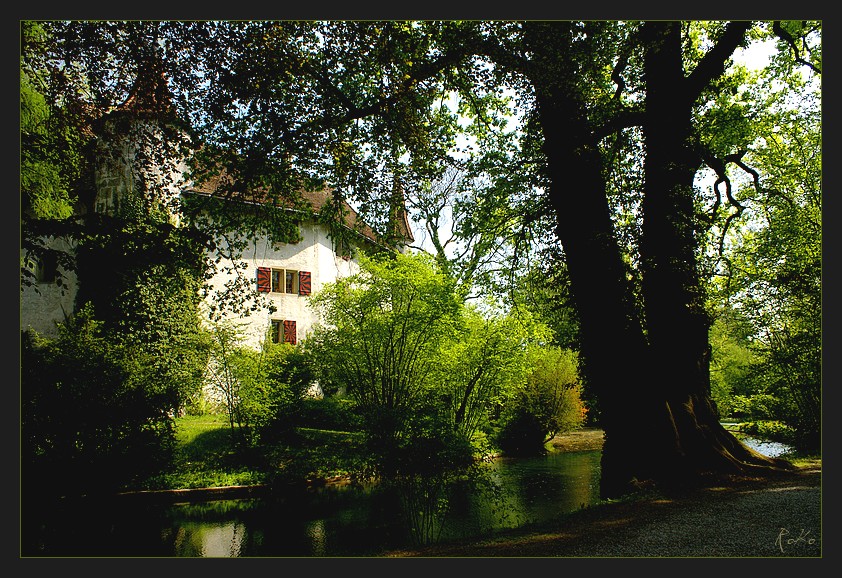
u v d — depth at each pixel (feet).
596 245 35.24
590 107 36.88
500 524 36.29
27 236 34.06
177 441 56.03
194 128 34.47
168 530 38.83
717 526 22.07
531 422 79.71
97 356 48.14
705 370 36.40
